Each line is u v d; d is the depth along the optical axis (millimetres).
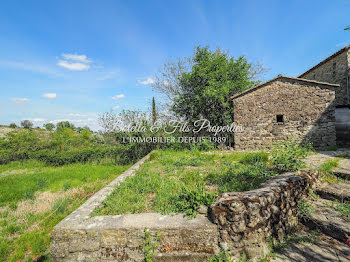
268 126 9047
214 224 2182
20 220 3680
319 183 3451
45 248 2945
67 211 3980
